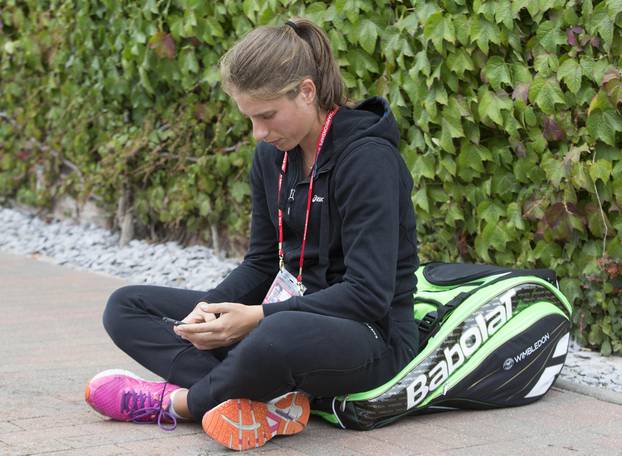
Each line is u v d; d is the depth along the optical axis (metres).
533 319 4.08
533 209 5.27
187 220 7.91
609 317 5.08
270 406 3.52
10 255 8.38
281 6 6.43
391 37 5.79
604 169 4.93
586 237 5.10
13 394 4.24
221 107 7.30
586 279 5.12
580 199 5.12
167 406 3.75
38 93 9.23
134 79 7.89
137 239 8.38
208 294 4.00
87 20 8.12
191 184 7.54
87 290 6.84
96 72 8.26
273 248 4.08
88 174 8.59
